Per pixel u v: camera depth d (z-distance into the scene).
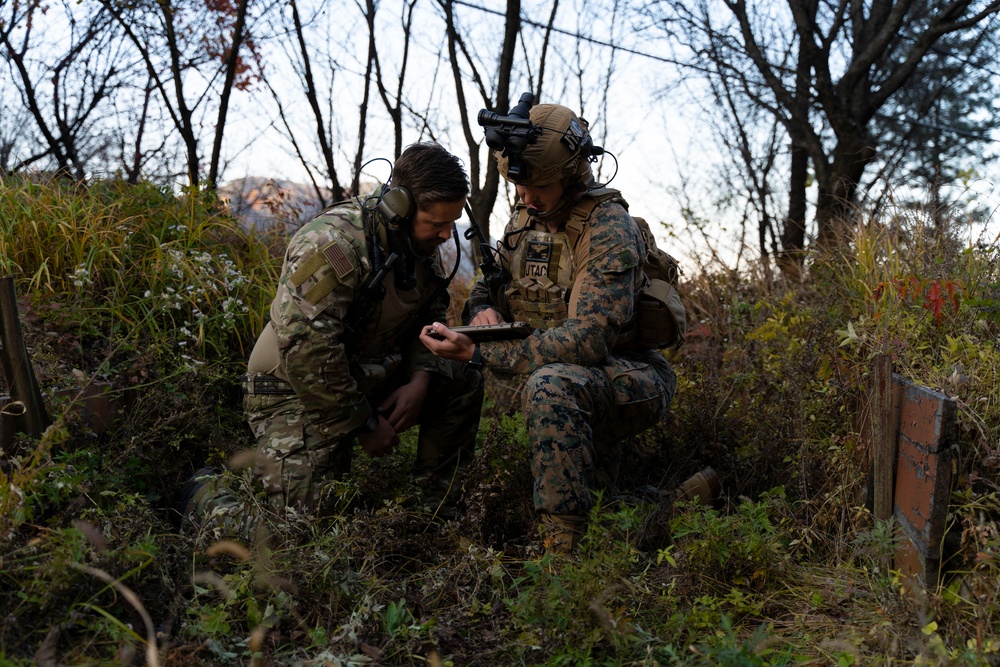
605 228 2.69
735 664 1.83
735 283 4.99
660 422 3.44
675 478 3.26
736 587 2.45
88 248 3.44
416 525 2.62
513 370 2.69
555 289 2.75
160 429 2.84
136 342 3.10
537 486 2.54
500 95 5.58
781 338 3.84
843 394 3.03
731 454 3.27
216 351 3.38
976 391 2.50
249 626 2.03
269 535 2.32
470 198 5.84
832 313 3.67
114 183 4.04
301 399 2.61
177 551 2.17
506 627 2.13
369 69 5.99
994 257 3.48
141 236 3.65
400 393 2.88
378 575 2.39
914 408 2.37
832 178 6.93
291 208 5.38
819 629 2.25
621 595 2.24
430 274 2.86
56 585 1.82
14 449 2.38
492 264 2.88
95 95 6.30
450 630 2.05
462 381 3.01
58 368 2.93
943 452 2.14
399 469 3.12
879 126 8.95
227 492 2.62
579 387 2.57
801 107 7.29
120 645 1.82
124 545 2.03
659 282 2.94
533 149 2.61
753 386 3.57
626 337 2.89
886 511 2.51
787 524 2.81
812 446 3.03
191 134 5.04
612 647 2.04
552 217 2.79
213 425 3.10
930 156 9.16
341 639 1.96
